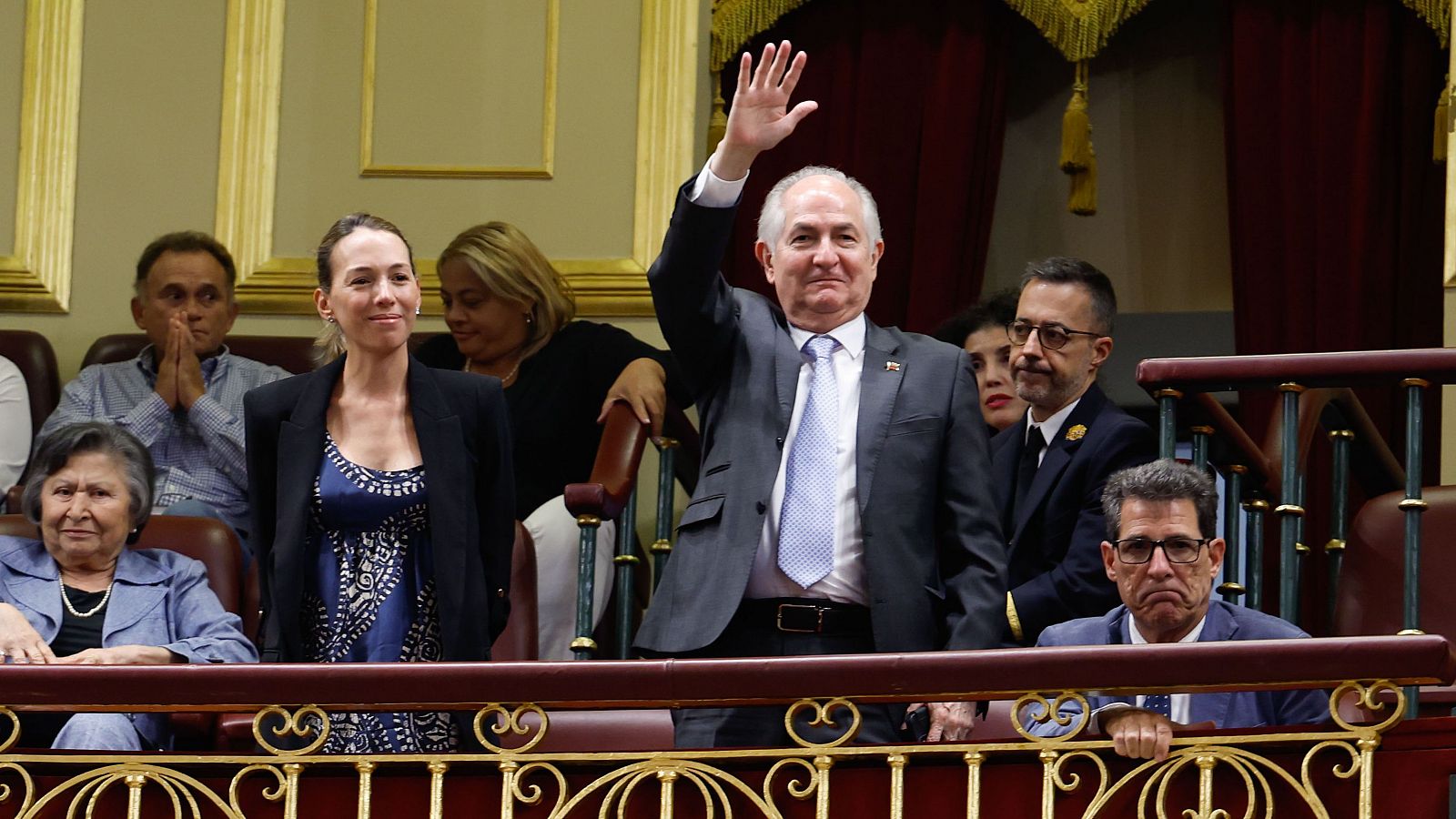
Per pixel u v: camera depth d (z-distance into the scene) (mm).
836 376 8344
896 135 14672
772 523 8047
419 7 14219
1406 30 14141
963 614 7867
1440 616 10242
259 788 7676
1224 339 14984
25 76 14180
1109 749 7340
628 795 7492
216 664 7637
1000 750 7375
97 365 12672
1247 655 7277
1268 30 14438
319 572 8031
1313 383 8641
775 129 7941
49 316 13938
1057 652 7355
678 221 8047
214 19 14258
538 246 13859
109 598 9508
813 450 8172
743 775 7520
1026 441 10391
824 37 14836
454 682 7551
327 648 7965
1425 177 14047
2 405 12516
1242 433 10273
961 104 14609
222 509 11867
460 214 13953
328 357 8602
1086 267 10344
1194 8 15211
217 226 13977
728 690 7453
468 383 8297
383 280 8227
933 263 14477
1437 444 13547
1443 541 10398
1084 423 10188
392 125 14094
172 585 9648
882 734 7883
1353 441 11586
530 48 14102
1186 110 15195
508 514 8273
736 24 14641
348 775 7684
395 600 8008
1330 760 7289
